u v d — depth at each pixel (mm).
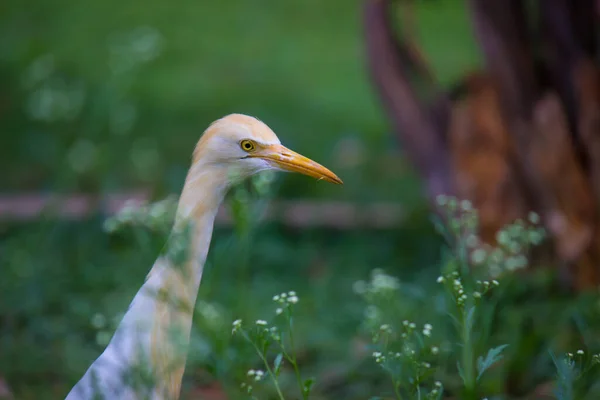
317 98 19500
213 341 6223
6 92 18172
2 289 10117
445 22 26078
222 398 8039
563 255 9375
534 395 7613
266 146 5945
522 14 9859
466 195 10133
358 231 12602
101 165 13203
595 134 9508
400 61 11328
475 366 5941
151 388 5371
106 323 8977
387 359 5773
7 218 12367
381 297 7215
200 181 5848
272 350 6754
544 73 10164
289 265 11477
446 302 6609
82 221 11844
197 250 5797
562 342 7926
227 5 27000
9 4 25953
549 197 9539
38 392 8180
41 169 14656
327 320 9641
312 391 8148
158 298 5539
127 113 13070
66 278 10492
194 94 19266
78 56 21078
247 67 21688
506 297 8055
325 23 25828
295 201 13359
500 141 10250
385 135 16953
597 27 9602
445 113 11180
